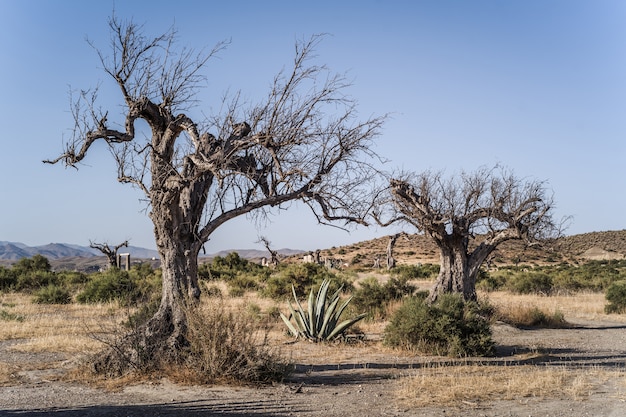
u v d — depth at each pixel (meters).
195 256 11.83
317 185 11.45
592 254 88.31
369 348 15.76
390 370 12.48
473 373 11.98
